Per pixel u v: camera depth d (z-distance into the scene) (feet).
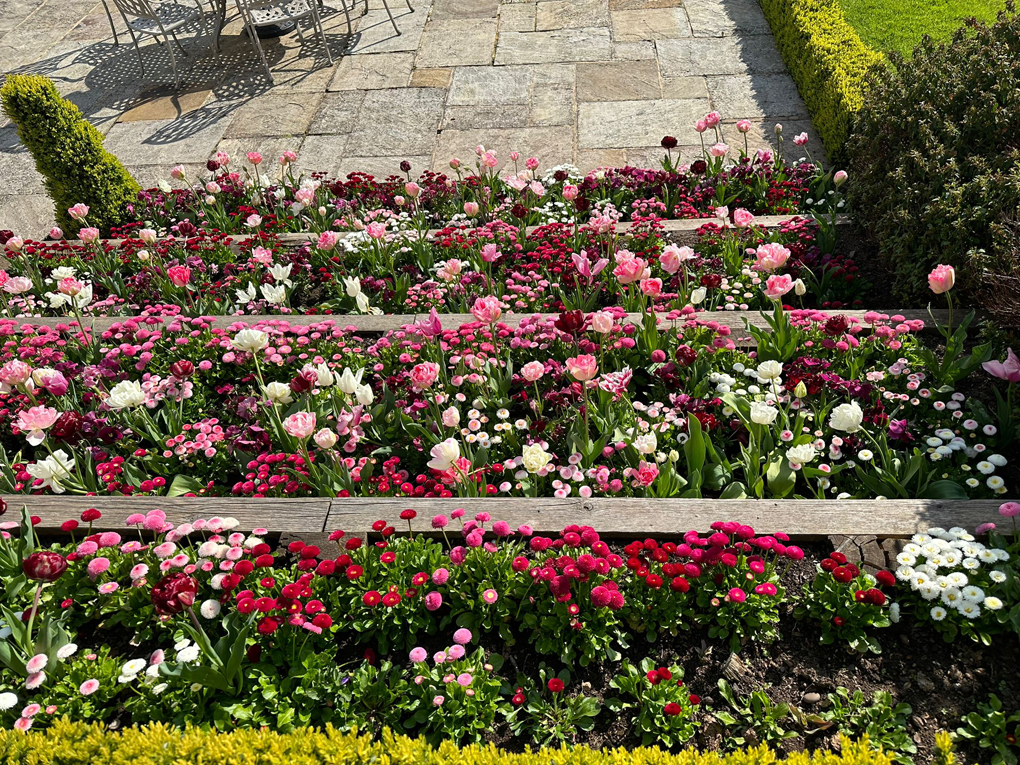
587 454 10.86
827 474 10.69
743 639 8.66
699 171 19.20
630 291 14.69
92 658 8.65
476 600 8.98
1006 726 7.61
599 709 8.11
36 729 8.01
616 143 23.47
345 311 16.56
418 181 21.65
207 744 7.27
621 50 28.43
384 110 26.18
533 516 9.82
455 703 7.99
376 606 8.92
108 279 17.49
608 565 8.66
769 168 20.24
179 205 21.75
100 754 7.37
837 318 12.04
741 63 26.84
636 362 13.26
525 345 13.46
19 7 36.91
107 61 31.30
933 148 15.31
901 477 10.61
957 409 11.50
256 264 17.65
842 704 7.98
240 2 27.48
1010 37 16.47
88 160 20.76
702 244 17.33
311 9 28.50
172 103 27.78
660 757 7.11
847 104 20.48
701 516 9.65
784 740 7.79
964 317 13.25
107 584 8.89
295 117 26.23
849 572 8.24
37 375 11.19
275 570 9.41
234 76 29.12
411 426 11.78
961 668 8.16
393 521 9.87
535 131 24.39
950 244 13.64
